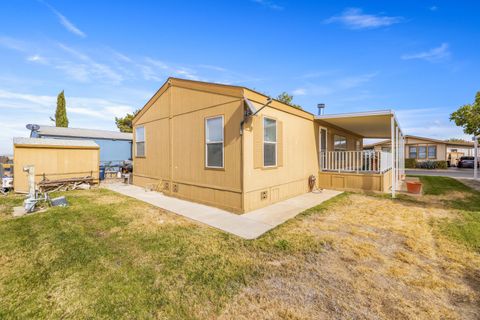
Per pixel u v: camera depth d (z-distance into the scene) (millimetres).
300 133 7543
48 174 8766
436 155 22875
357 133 13781
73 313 2047
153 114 8445
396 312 2057
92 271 2750
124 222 4617
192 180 6535
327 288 2424
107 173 13211
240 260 3035
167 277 2625
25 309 2094
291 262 2982
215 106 5781
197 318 2006
